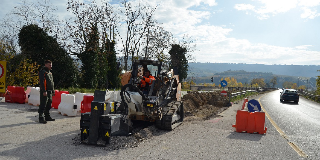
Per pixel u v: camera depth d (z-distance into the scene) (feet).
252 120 26.12
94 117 18.30
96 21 96.48
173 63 148.25
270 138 23.80
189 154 17.52
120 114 21.44
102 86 101.86
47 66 25.57
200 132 25.13
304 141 23.15
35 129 22.57
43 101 25.31
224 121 32.60
